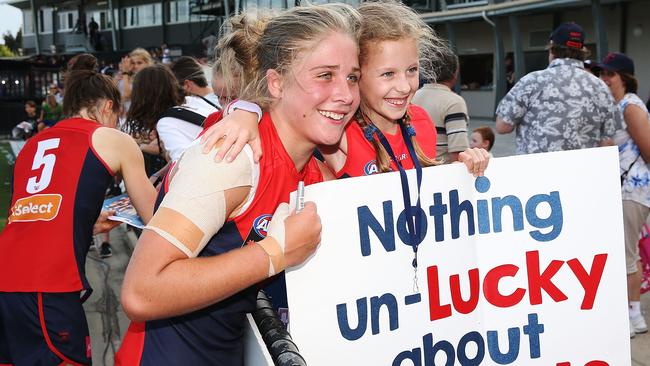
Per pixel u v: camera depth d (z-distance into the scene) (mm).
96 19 36125
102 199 2584
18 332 2455
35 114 20125
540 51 20844
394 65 1826
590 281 1778
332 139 1487
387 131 1963
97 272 5574
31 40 43688
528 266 1740
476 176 1702
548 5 16797
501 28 21422
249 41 1581
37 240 2461
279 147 1496
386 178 1569
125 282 1327
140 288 1299
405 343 1601
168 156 3832
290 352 1334
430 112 4156
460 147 4125
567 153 1751
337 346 1531
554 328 1760
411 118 2205
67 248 2473
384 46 1817
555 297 1759
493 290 1720
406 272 1598
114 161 2584
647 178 3803
